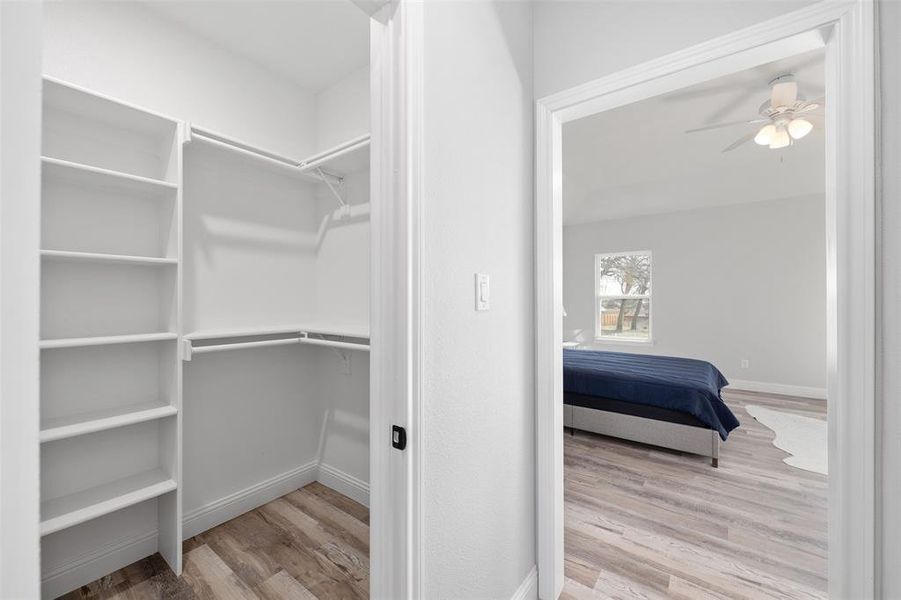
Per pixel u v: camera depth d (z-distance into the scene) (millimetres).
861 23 1029
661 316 5922
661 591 1658
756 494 2482
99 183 1684
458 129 1174
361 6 1002
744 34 1198
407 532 965
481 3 1302
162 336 1724
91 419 1611
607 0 1458
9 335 250
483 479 1281
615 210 6070
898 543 985
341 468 2480
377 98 1027
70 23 1639
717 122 3479
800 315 4965
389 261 995
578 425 3549
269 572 1770
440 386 1090
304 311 2537
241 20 1956
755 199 5219
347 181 2416
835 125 1075
